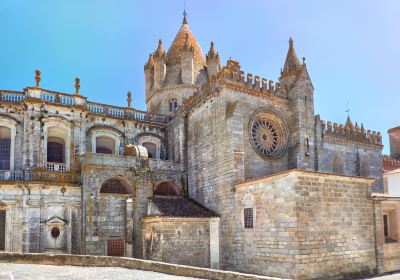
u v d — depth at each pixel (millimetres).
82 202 33531
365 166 44875
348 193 28203
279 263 25797
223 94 33906
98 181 33438
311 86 38750
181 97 51906
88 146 39438
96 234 32312
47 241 32344
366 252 28422
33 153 35469
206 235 31609
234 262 30328
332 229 26562
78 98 39094
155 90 53469
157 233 30406
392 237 33188
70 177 34562
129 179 35031
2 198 31688
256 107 35594
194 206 34562
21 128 36625
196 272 16484
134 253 33312
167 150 44125
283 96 37688
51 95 37781
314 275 24906
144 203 35062
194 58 55375
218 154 33875
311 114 38031
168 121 44500
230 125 32469
